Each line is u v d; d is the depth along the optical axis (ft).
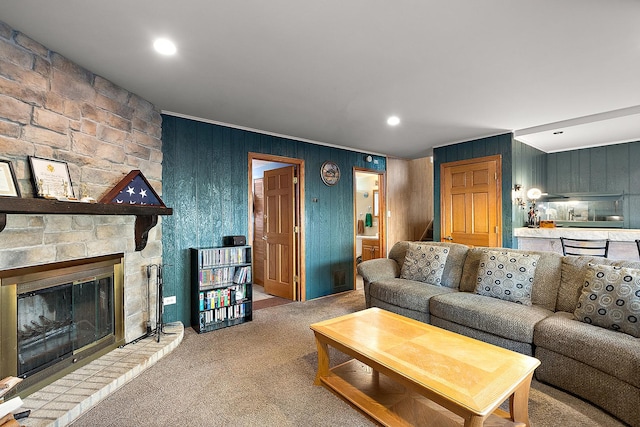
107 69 7.96
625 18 5.97
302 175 15.11
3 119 6.10
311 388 7.41
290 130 13.65
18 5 5.48
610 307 6.97
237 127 12.97
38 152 6.74
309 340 10.29
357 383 7.23
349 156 17.19
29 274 6.58
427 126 13.11
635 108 10.89
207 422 6.20
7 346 6.19
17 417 5.62
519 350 7.82
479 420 4.42
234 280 12.03
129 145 9.32
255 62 7.68
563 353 7.00
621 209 15.56
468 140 15.28
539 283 9.11
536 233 13.91
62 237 7.28
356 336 6.98
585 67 8.00
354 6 5.63
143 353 8.52
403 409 6.27
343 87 9.18
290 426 6.10
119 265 8.87
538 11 5.78
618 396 6.11
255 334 10.82
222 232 12.53
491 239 14.49
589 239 13.24
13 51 6.26
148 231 9.49
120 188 8.45
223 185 12.58
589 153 16.39
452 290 10.89
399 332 7.23
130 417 6.32
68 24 6.08
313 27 6.27
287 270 15.58
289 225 15.39
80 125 7.75
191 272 11.68
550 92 9.64
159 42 6.76
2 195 5.72
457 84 9.02
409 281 11.86
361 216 24.21
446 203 16.14
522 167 14.98
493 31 6.44
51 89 7.03
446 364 5.68
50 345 7.19
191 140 11.75
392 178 19.63
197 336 10.63
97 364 7.88
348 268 17.16
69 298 7.63
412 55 7.39
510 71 8.21
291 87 9.16
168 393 7.17
